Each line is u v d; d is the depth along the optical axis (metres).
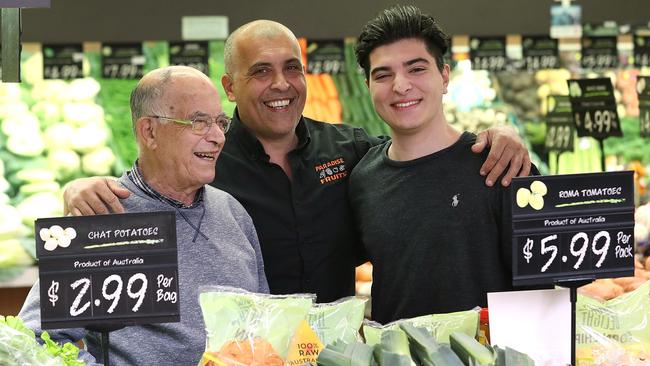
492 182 2.75
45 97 5.42
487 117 5.44
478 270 2.77
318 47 5.43
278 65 3.14
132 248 2.21
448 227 2.77
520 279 2.27
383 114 2.83
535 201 2.28
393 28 2.78
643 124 5.32
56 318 2.18
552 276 2.28
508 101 5.49
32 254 5.03
